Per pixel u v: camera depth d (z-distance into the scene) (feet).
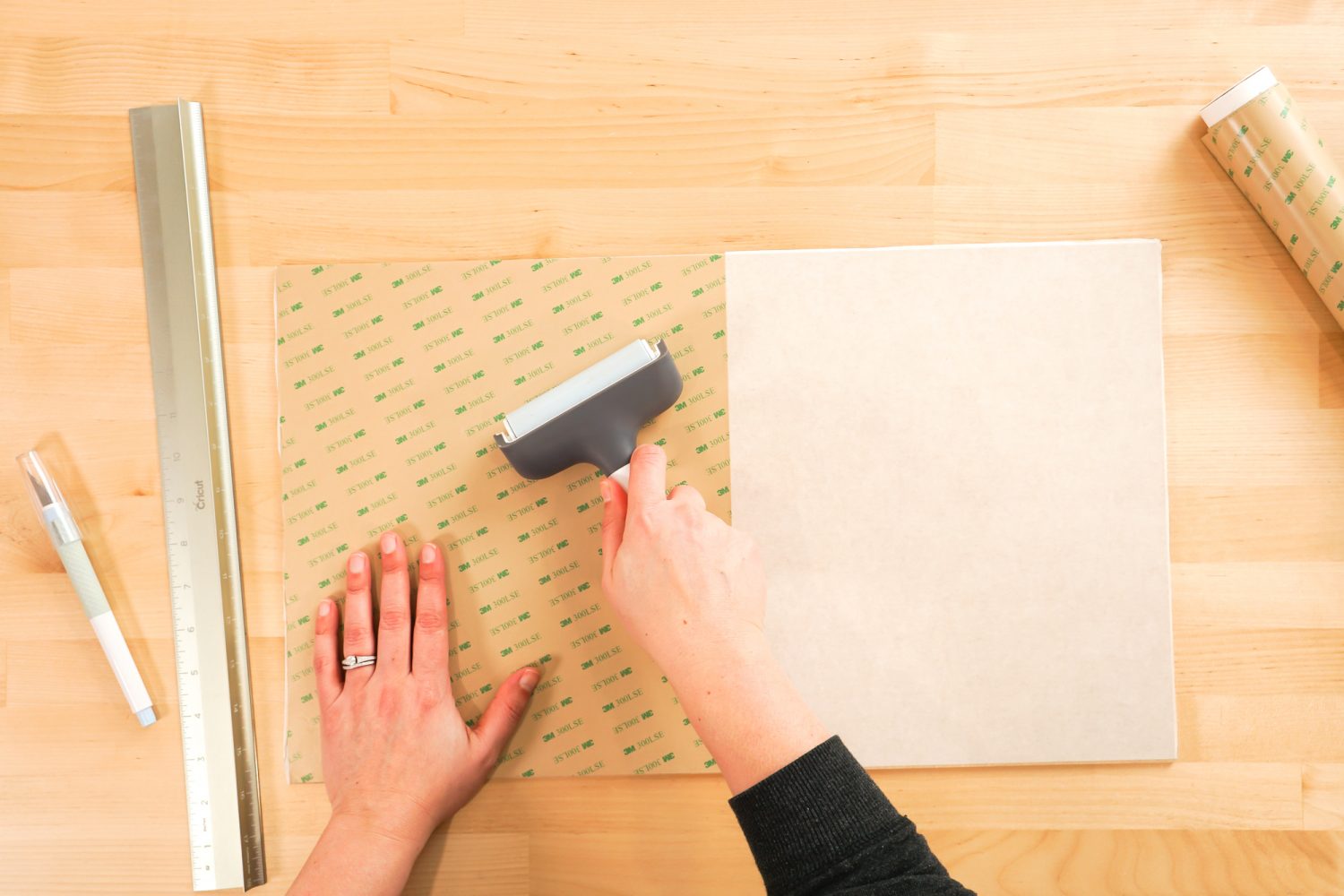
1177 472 2.41
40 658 2.42
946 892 1.60
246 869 2.36
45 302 2.41
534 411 2.19
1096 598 2.39
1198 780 2.38
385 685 2.30
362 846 2.20
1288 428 2.40
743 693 1.87
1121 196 2.41
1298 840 2.36
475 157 2.42
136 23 2.41
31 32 2.41
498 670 2.41
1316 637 2.39
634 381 2.17
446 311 2.42
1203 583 2.40
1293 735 2.38
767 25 2.42
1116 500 2.39
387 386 2.42
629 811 2.40
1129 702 2.39
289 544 2.41
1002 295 2.40
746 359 2.41
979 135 2.42
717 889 2.38
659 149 2.40
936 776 2.39
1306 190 2.23
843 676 2.39
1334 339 2.40
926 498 2.40
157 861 2.39
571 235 2.42
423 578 2.34
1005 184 2.42
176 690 2.42
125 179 2.41
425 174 2.41
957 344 2.40
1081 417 2.40
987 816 2.39
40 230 2.41
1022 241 2.41
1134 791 2.39
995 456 2.40
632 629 2.04
